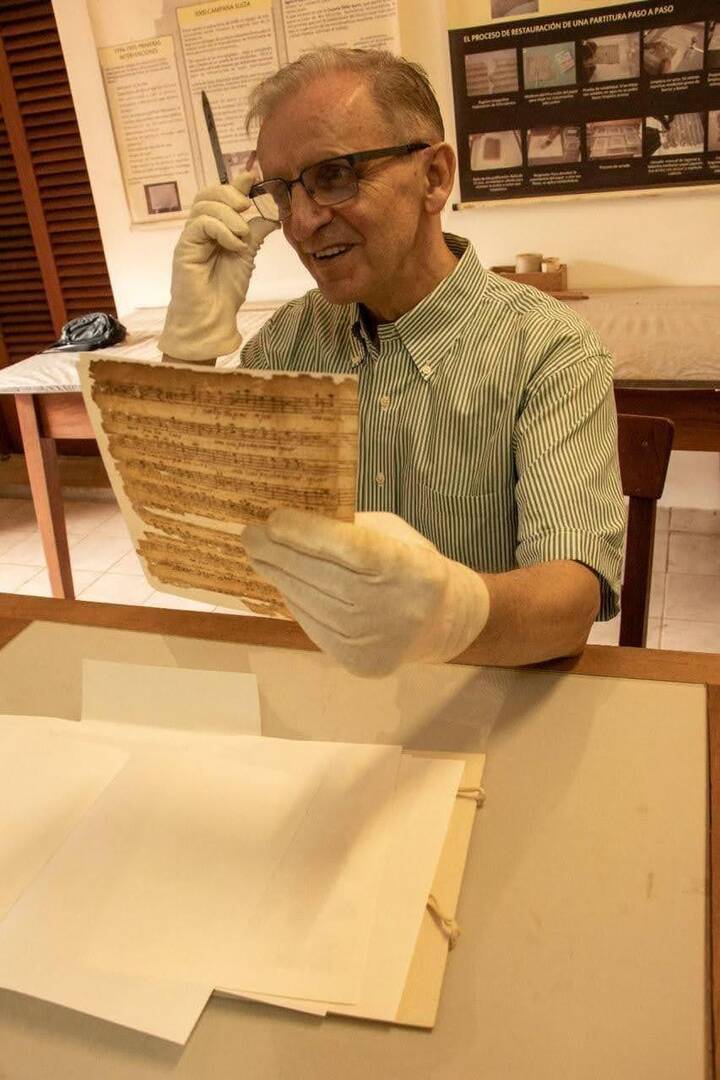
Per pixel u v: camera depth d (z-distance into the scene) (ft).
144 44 8.52
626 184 7.86
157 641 3.02
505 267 8.45
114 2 8.41
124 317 9.27
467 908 1.87
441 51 7.86
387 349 3.55
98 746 2.45
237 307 3.47
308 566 1.90
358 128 2.95
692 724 2.36
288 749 2.36
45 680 2.85
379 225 3.07
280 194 3.16
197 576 2.54
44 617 3.24
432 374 3.47
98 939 1.85
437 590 1.89
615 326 6.87
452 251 3.67
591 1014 1.63
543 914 1.84
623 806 2.11
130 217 9.46
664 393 6.14
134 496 2.43
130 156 9.12
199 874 1.98
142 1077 1.61
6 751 2.45
